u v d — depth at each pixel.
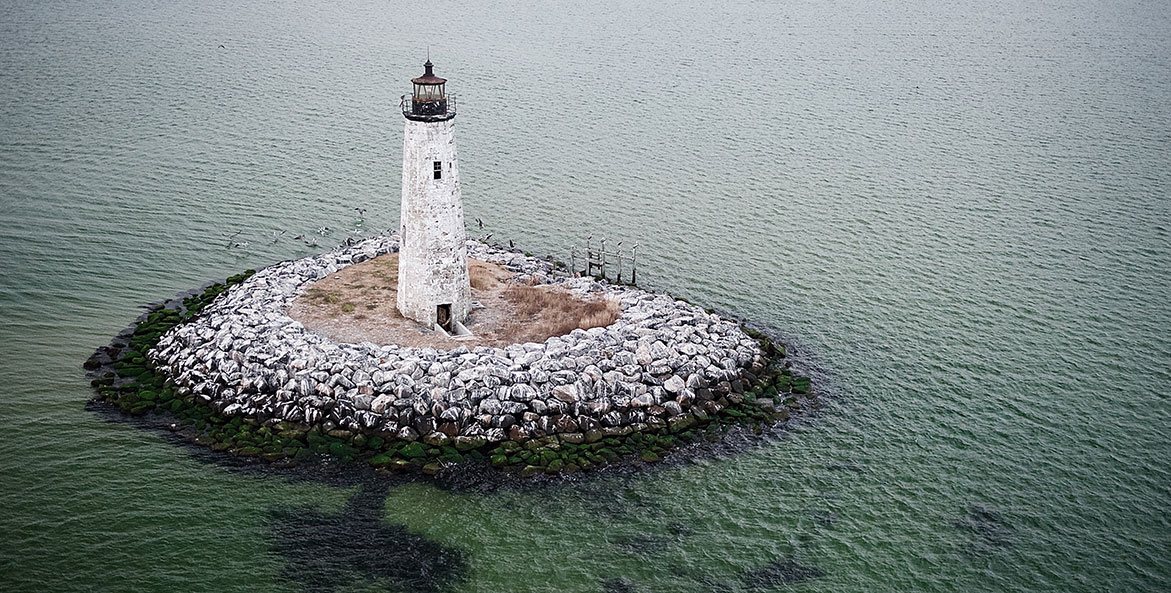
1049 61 170.00
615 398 59.75
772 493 55.47
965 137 124.19
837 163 112.75
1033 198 102.44
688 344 64.50
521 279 74.00
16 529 49.62
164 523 50.75
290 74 147.50
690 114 131.62
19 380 62.22
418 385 58.59
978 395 65.56
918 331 73.88
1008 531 53.06
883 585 49.12
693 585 48.75
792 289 80.25
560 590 48.03
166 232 87.31
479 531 51.47
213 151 110.69
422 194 62.31
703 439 59.38
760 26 198.38
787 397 64.50
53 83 137.50
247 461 55.50
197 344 64.00
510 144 116.19
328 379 59.16
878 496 55.50
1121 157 116.81
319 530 50.94
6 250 81.12
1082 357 70.50
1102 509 54.84
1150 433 61.72
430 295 64.56
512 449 56.66
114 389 61.66
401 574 48.41
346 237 88.25
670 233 91.12
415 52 164.88
